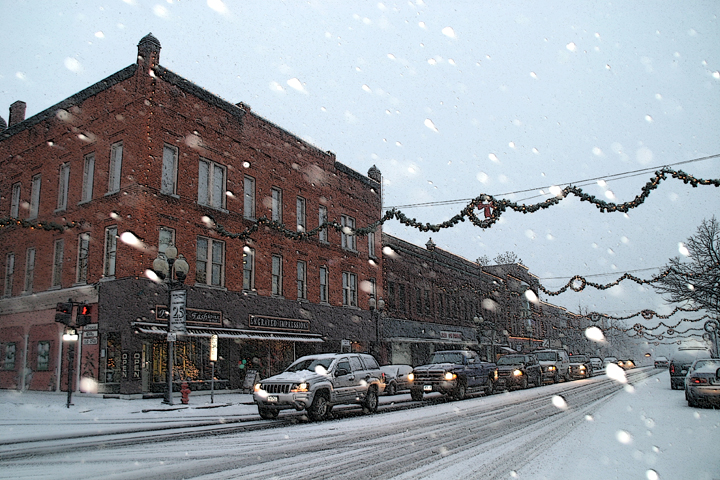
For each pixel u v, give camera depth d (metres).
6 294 25.03
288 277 27.11
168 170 21.67
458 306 45.00
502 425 11.48
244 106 25.73
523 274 55.91
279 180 27.36
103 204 21.16
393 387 23.25
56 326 21.84
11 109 28.12
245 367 23.75
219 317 22.61
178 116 22.16
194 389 21.09
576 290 26.88
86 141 22.56
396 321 35.94
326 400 13.83
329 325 29.42
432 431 10.77
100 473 6.78
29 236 24.36
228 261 23.59
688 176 13.16
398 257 37.44
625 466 6.82
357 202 33.66
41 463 7.50
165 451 8.52
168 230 21.33
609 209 13.95
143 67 21.14
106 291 20.00
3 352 24.31
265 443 9.37
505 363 27.52
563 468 6.74
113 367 19.23
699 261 25.80
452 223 15.54
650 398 17.08
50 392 21.38
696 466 6.80
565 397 19.06
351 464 7.36
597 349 75.06
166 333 19.58
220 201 23.92
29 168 25.03
